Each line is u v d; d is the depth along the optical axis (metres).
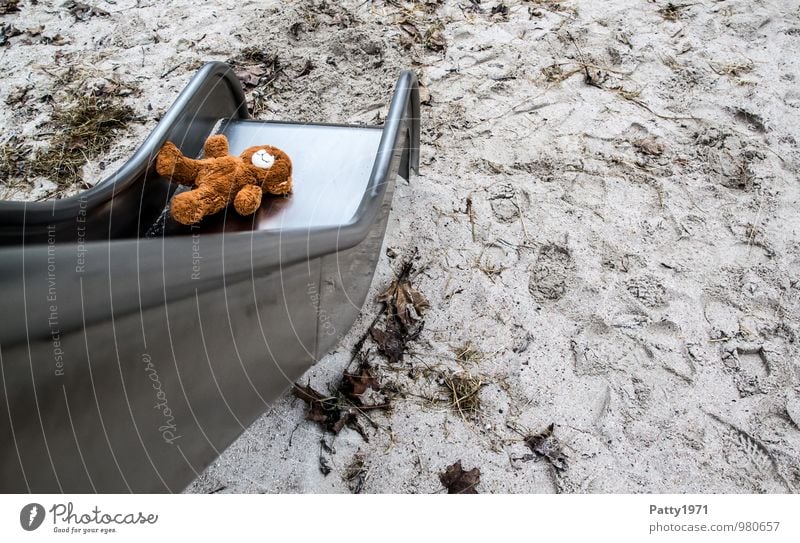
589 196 2.61
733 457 1.83
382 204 1.91
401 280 2.27
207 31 3.43
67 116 2.96
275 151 1.97
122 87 3.10
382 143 1.99
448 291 2.24
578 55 3.30
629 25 3.48
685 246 2.42
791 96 3.04
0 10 3.56
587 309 2.20
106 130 2.90
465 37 3.42
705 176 2.69
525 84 3.14
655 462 1.82
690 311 2.19
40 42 3.38
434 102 3.03
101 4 3.61
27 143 2.84
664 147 2.82
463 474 1.77
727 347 2.09
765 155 2.77
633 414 1.92
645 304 2.21
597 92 3.10
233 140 2.31
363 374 1.99
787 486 1.76
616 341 2.10
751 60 3.26
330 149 2.23
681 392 1.97
